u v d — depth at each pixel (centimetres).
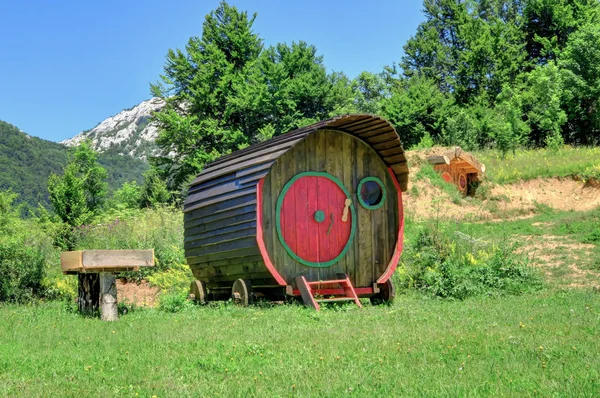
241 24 4841
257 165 1192
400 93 5478
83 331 929
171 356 712
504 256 1471
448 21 6259
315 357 682
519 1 6191
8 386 584
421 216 2458
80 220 3291
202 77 4491
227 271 1260
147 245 1781
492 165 3091
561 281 1470
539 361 635
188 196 1349
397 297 1377
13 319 1073
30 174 10600
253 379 590
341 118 1158
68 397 541
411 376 584
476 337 776
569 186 2739
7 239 1480
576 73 4531
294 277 1220
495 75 5397
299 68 5150
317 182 1270
